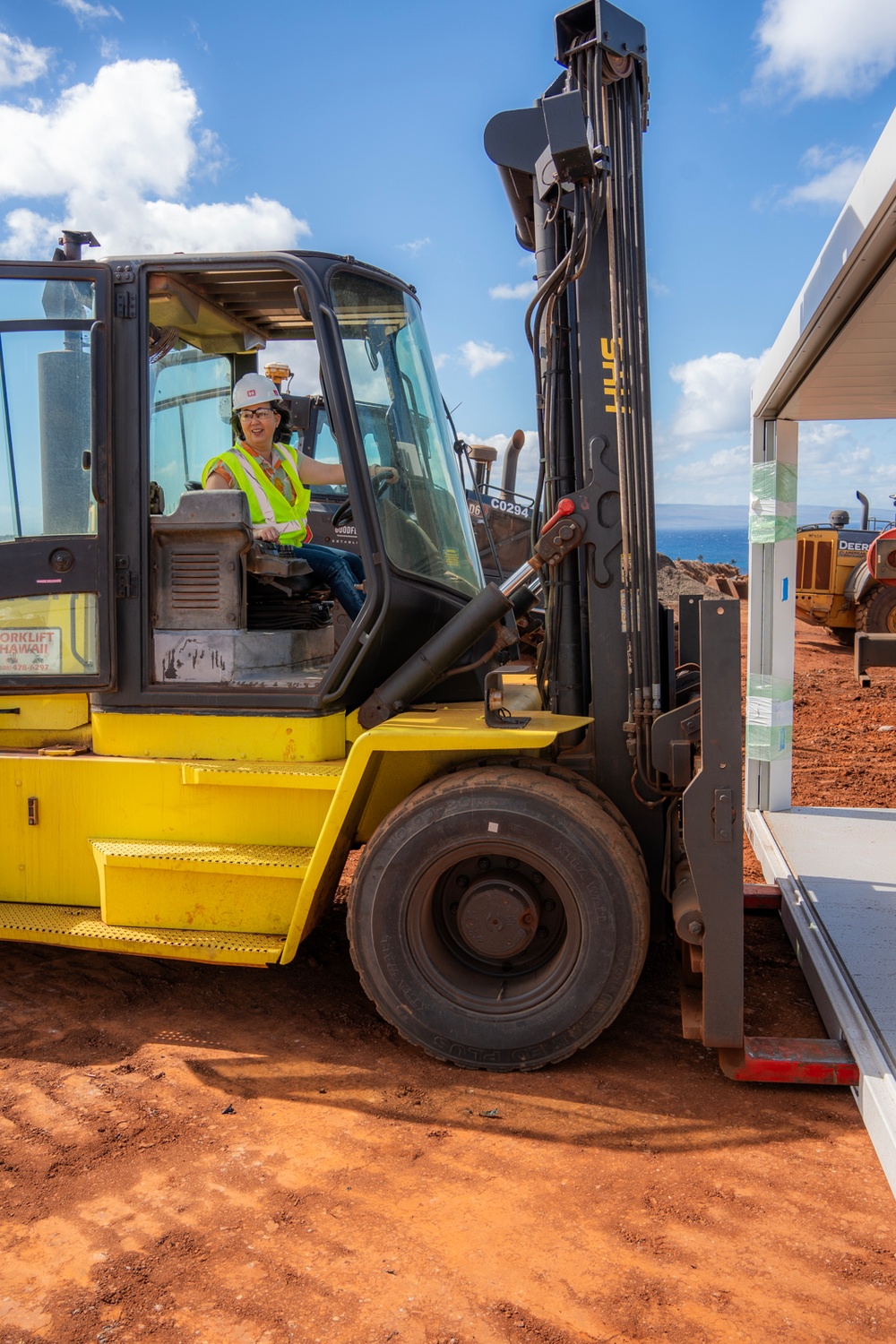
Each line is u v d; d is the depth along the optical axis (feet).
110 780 12.65
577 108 10.87
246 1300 7.45
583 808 10.84
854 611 52.01
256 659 12.59
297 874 11.66
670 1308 7.30
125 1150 9.55
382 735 10.97
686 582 78.43
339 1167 9.25
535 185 12.86
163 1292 7.55
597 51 11.61
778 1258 7.88
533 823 10.73
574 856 10.66
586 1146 9.61
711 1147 9.57
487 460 42.42
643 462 11.94
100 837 12.76
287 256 11.94
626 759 12.43
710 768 10.35
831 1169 9.17
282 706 12.23
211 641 12.40
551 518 12.42
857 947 13.04
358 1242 8.13
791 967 14.07
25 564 12.44
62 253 12.44
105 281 12.16
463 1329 7.11
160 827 12.57
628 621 12.05
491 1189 8.87
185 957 11.98
